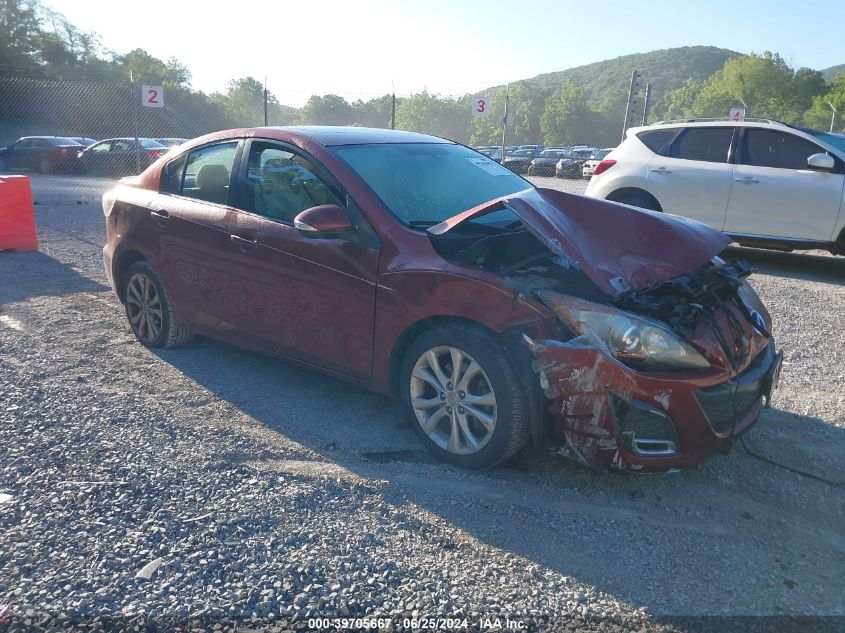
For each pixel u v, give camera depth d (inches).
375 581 108.1
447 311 142.3
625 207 152.9
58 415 161.0
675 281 141.3
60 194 674.2
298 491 132.6
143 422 159.9
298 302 167.3
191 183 198.4
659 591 108.9
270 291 172.7
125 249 211.6
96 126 1536.7
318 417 169.3
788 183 339.3
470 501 132.9
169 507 125.5
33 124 1487.5
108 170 902.4
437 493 135.3
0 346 210.7
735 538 124.0
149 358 205.2
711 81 3885.3
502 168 202.8
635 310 131.9
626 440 127.0
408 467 145.6
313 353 167.8
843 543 123.4
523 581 109.9
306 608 101.7
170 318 204.4
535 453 152.6
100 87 1505.9
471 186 180.9
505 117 674.8
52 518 120.8
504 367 135.3
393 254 151.2
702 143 364.8
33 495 127.6
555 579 110.7
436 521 125.9
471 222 162.6
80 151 965.2
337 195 163.0
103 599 102.1
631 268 140.6
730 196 352.2
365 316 155.5
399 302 149.2
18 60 2012.8
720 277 149.6
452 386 143.6
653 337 127.0
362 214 157.3
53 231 437.1
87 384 182.9
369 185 162.1
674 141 372.2
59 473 135.5
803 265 374.3
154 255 201.5
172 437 153.3
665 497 136.9
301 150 173.3
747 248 429.4
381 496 133.0
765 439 161.3
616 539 122.5
